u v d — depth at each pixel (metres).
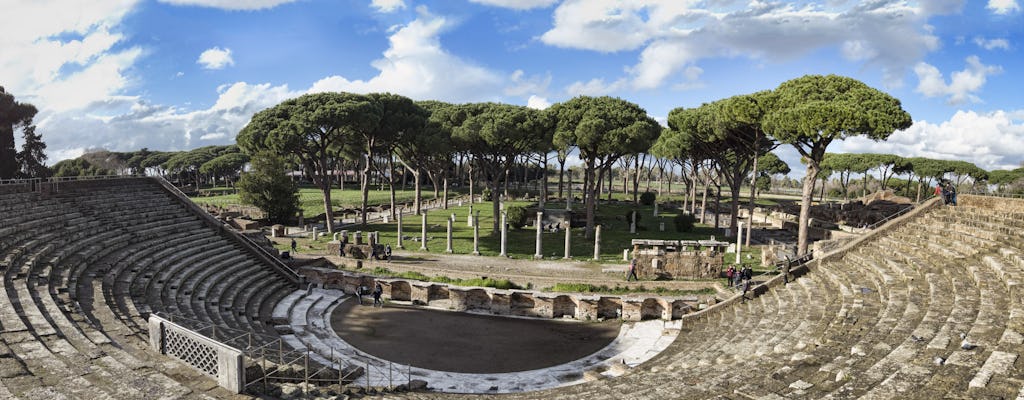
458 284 35.03
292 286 35.69
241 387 12.97
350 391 16.48
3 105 60.81
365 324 29.73
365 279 36.28
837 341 17.64
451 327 29.50
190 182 140.25
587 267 40.38
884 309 21.19
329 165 104.38
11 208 29.89
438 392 19.31
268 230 59.03
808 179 38.38
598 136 48.00
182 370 13.93
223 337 19.78
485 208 80.88
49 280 22.20
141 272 27.59
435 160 79.56
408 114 59.94
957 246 25.56
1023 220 26.39
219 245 36.94
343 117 51.50
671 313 30.64
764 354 18.44
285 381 15.57
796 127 35.25
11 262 22.30
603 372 22.06
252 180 63.69
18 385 12.02
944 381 11.87
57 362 13.50
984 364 12.02
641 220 68.38
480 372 22.86
